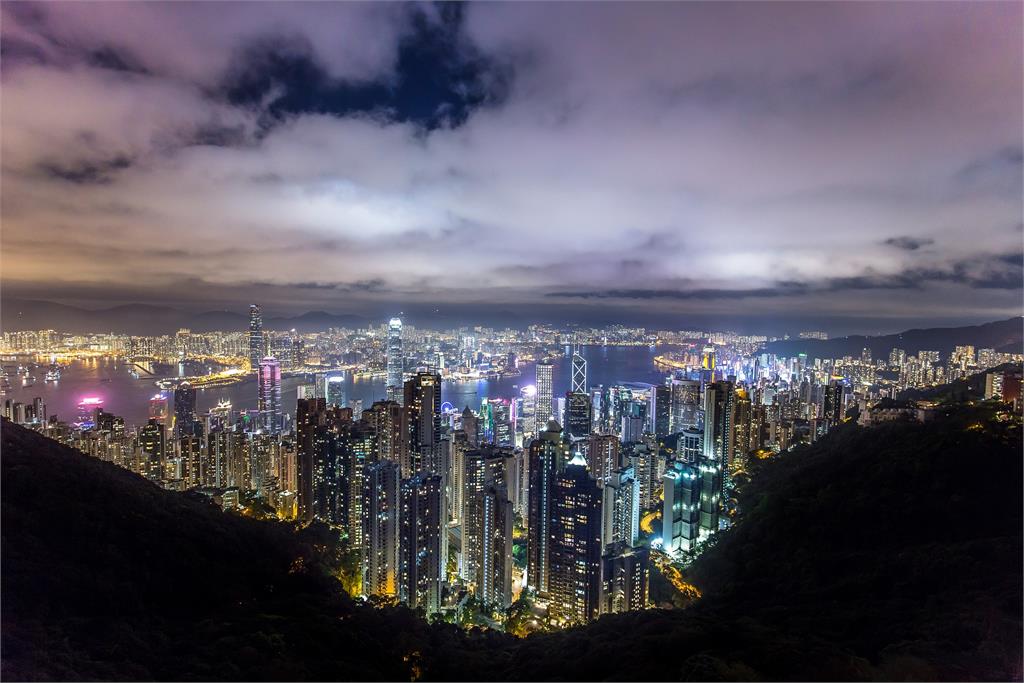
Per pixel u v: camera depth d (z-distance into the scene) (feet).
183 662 151.12
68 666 134.62
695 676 138.92
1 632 141.90
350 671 161.38
